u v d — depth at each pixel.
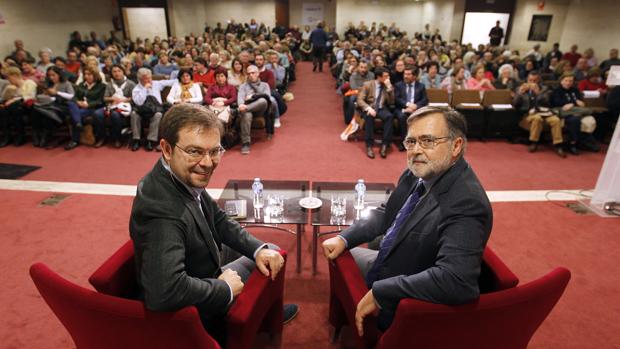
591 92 5.07
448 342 1.08
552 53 9.76
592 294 2.18
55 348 1.76
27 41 8.50
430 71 5.64
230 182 2.79
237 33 14.18
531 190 3.59
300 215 2.28
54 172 3.86
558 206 3.26
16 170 3.89
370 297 1.26
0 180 3.64
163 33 13.44
